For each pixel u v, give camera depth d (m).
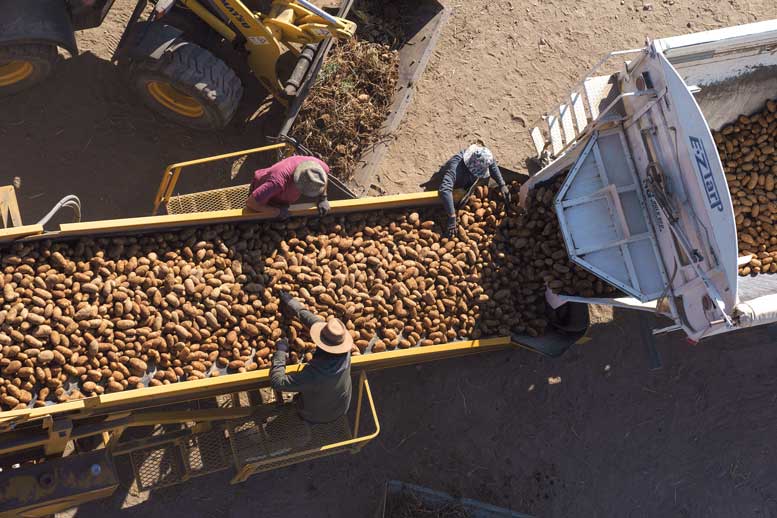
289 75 7.84
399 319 6.90
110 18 8.27
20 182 7.66
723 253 5.68
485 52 9.04
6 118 7.78
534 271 7.26
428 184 7.51
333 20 7.02
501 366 8.12
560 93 9.08
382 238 7.06
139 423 6.27
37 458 6.31
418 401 7.91
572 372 8.22
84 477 6.00
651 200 6.46
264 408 6.80
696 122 5.68
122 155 7.96
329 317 6.70
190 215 6.37
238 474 6.77
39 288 6.02
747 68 6.84
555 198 6.56
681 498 8.07
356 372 7.11
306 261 6.75
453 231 7.17
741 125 7.46
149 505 7.16
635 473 8.07
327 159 7.79
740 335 8.55
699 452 8.21
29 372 5.76
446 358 7.78
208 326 6.34
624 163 6.65
